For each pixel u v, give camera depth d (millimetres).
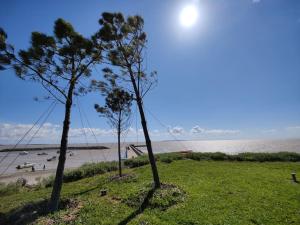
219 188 16094
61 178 14781
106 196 16469
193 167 26000
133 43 18031
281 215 11273
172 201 13891
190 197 14430
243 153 33250
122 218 11945
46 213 13938
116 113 23078
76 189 20625
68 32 14562
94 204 14609
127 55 17516
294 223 10445
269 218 10977
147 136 17484
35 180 36781
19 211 15562
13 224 13461
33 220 12992
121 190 17406
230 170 23250
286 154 30484
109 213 12805
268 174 20641
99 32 16234
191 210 12258
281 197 13820
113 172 28484
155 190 15938
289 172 21656
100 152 149250
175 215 11742
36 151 192125
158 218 11641
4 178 42188
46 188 25703
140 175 22938
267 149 107625
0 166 84375
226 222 10602
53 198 14367
